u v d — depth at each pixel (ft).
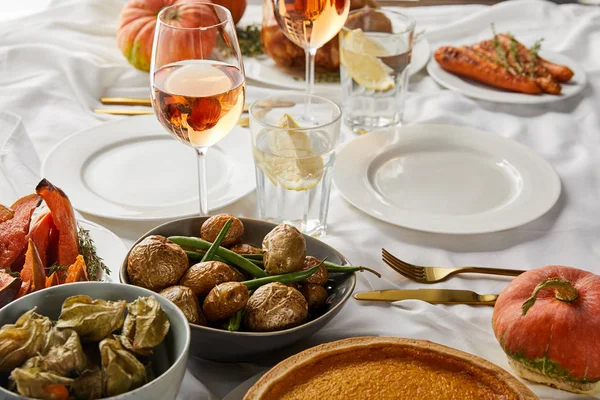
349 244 3.87
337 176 4.39
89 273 3.08
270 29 5.79
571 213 4.24
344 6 4.50
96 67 5.73
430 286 3.59
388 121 5.24
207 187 4.28
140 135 4.81
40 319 2.28
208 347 2.80
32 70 5.77
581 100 5.71
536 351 2.80
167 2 5.88
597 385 2.80
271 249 3.02
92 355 2.28
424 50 6.37
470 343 3.14
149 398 2.17
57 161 4.39
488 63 5.77
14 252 2.98
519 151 4.71
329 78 5.91
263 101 3.95
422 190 4.37
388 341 2.73
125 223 3.93
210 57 3.48
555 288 2.82
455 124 5.27
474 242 3.94
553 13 7.02
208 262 2.96
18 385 2.05
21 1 8.48
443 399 2.50
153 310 2.35
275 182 3.84
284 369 2.58
